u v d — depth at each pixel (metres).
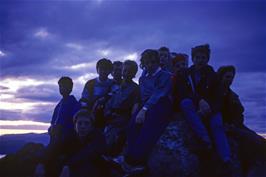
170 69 6.89
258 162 6.20
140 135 5.67
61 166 5.84
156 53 6.03
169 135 5.79
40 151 6.18
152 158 5.69
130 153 5.62
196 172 5.62
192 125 5.63
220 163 5.56
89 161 5.34
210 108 5.61
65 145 5.82
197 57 5.88
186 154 5.64
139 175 5.59
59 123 6.19
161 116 5.80
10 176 6.05
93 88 6.98
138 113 5.78
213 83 5.79
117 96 6.56
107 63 6.92
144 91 6.04
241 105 6.45
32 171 6.15
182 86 5.89
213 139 5.67
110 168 5.47
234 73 6.36
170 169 5.62
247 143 6.25
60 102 6.58
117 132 6.36
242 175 5.96
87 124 5.43
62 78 6.52
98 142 5.41
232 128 6.25
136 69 6.54
